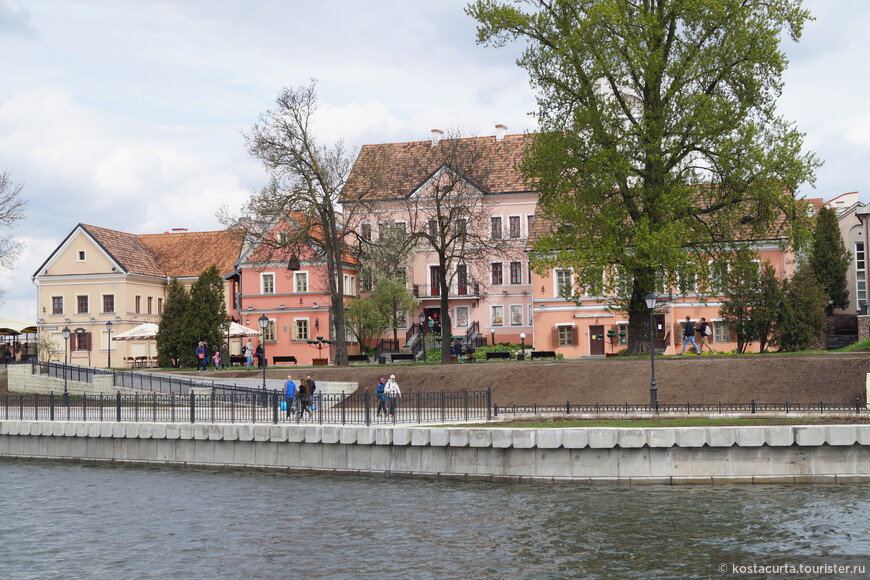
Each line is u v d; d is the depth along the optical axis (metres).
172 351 62.19
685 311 64.50
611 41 44.19
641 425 32.16
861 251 71.94
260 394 42.06
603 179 44.38
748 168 43.47
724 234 45.84
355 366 53.34
